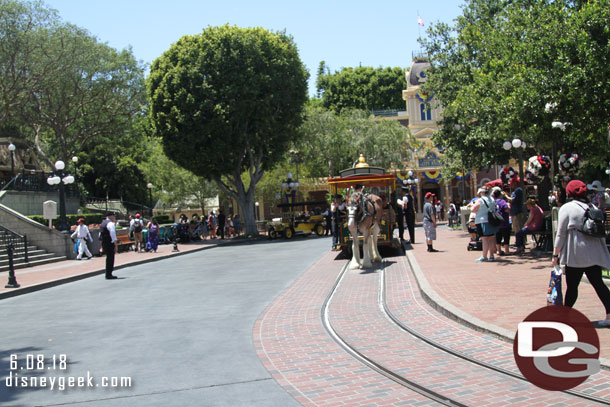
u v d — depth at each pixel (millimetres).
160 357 6914
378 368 6039
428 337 7043
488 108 17547
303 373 6020
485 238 13312
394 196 19344
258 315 9391
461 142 25797
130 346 7570
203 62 34094
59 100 39812
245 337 7832
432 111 55656
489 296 8688
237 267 17875
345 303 9992
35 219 30625
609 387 4859
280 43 36969
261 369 6234
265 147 38188
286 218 36781
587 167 33531
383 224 17703
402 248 19078
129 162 54219
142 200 57188
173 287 13703
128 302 11586
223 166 36031
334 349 6961
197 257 23891
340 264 16516
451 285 9953
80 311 10766
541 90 13477
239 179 38406
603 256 6371
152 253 26625
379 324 8148
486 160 25344
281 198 48094
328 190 53312
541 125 14766
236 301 10945
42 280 15875
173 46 35594
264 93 35688
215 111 33844
